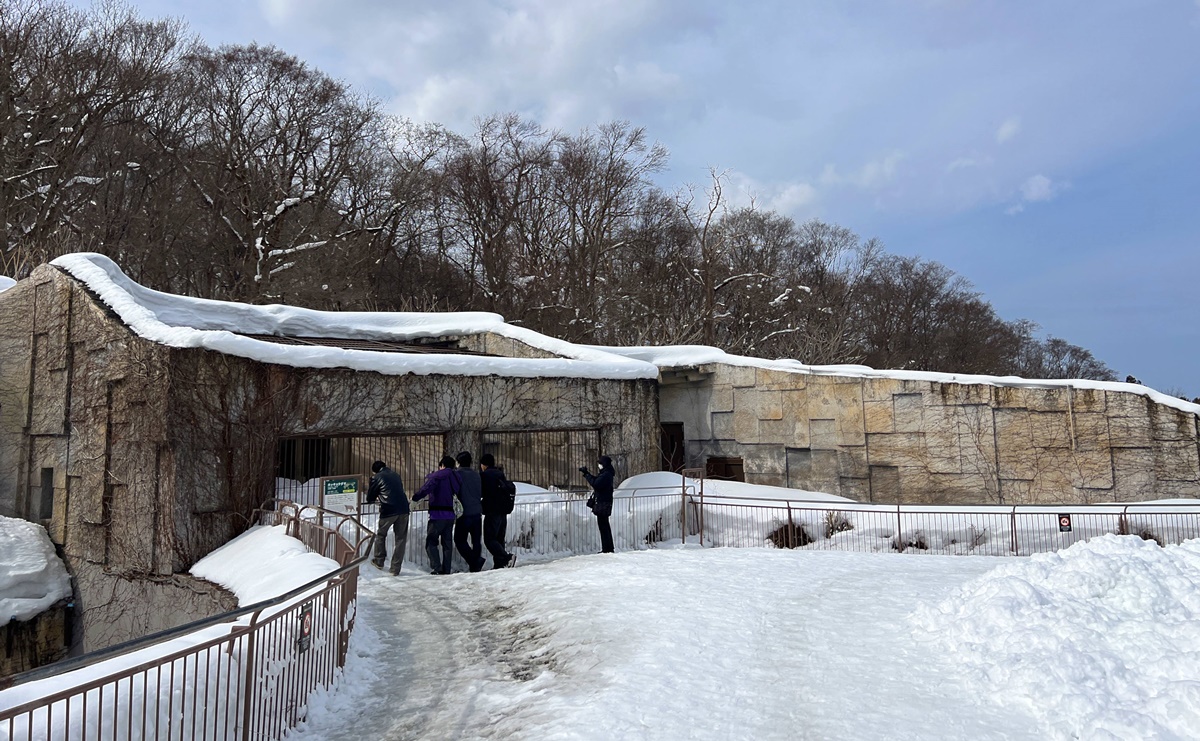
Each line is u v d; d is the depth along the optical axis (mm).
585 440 18859
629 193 39969
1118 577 6551
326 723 5836
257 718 5113
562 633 7527
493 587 9898
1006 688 5414
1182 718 4383
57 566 14508
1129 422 16125
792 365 20859
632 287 38312
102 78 29438
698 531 17078
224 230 32875
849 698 5492
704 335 35062
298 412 13914
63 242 26531
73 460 14750
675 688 5770
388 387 15117
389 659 7250
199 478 12641
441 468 12172
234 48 35000
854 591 9039
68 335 15203
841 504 17281
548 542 15094
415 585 10328
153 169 32312
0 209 25094
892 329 50312
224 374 13055
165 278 30281
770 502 17328
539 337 21516
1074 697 4938
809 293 39281
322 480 11711
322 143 37219
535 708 5680
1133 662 5285
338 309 32781
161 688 4590
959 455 17875
